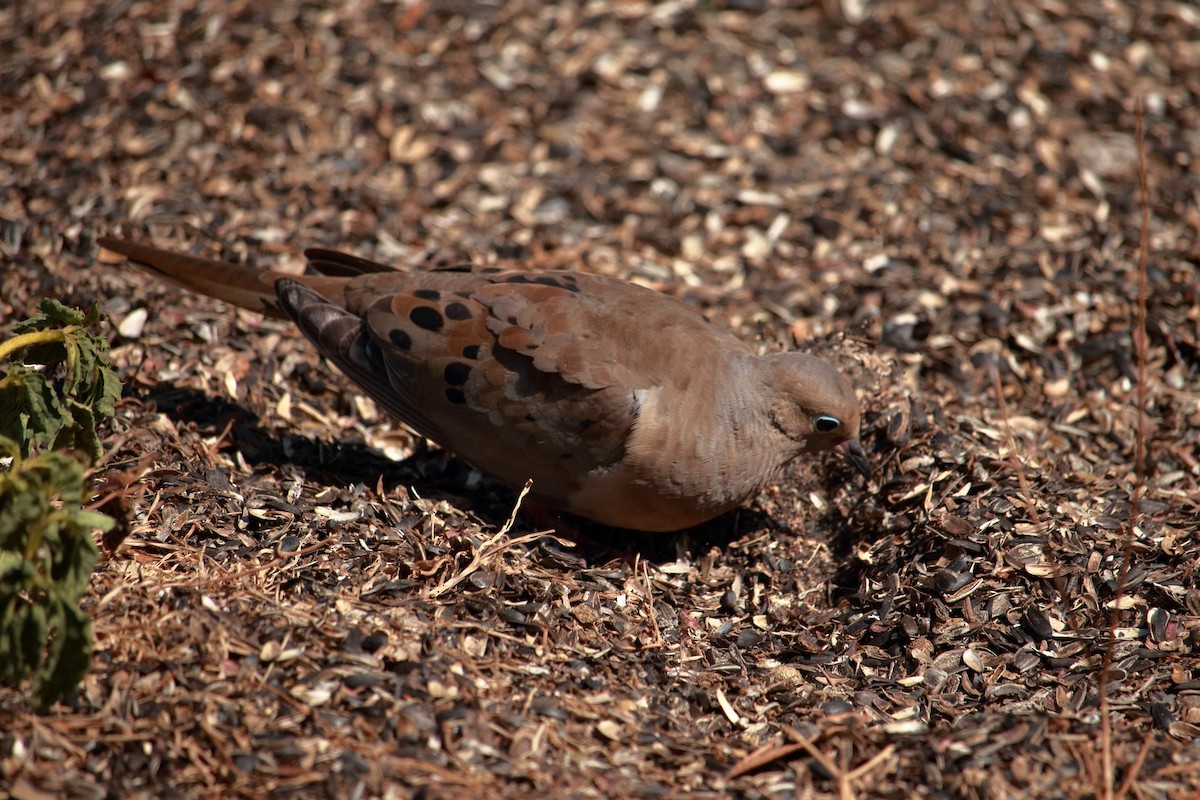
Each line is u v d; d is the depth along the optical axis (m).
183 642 7.98
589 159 15.26
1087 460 11.37
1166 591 9.31
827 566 10.51
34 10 16.11
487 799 7.16
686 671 8.98
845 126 15.70
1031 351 12.46
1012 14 16.88
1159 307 12.94
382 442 11.46
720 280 13.77
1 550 6.98
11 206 13.34
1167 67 16.33
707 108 15.94
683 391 9.63
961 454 10.62
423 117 15.44
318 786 7.17
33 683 7.27
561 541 9.87
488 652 8.55
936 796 7.49
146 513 9.26
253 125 14.88
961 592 9.51
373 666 8.07
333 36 16.09
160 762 7.28
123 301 12.05
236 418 10.92
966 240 14.00
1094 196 14.61
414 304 10.02
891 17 16.94
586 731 8.01
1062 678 8.88
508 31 16.66
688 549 10.59
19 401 8.27
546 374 9.57
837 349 11.83
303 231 13.66
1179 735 8.23
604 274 13.66
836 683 9.01
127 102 14.84
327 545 9.29
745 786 7.64
